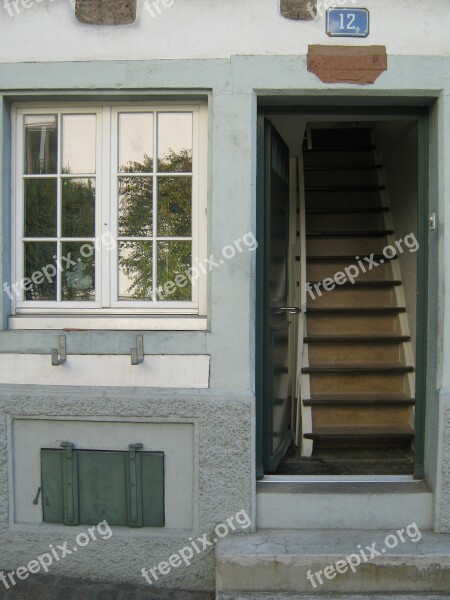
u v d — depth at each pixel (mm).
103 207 3730
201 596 3510
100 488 3645
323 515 3611
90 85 3533
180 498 3602
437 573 3289
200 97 3600
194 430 3549
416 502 3617
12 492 3678
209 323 3561
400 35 3504
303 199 5473
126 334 3570
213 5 3504
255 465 3680
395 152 5793
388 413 4715
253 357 3584
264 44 3502
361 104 3715
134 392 3545
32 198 3779
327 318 5312
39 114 3740
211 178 3539
